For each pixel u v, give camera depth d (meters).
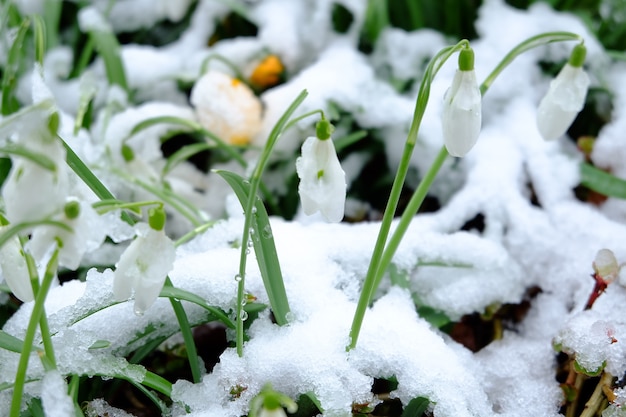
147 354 0.44
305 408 0.42
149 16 0.64
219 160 0.54
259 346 0.41
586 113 0.55
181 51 0.61
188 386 0.41
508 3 0.59
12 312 0.46
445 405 0.41
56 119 0.35
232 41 0.60
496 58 0.54
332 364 0.41
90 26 0.55
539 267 0.48
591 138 0.52
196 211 0.49
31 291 0.37
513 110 0.53
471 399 0.42
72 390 0.39
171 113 0.53
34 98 0.43
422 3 0.59
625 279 0.44
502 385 0.45
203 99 0.52
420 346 0.42
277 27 0.57
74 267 0.35
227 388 0.41
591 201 0.52
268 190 0.52
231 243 0.46
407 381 0.41
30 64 0.58
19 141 0.34
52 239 0.35
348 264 0.45
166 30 0.64
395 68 0.55
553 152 0.51
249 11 0.60
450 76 0.54
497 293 0.47
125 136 0.51
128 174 0.49
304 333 0.41
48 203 0.34
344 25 0.60
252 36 0.63
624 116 0.52
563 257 0.48
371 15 0.57
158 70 0.57
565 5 0.57
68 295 0.43
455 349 0.45
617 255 0.47
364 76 0.53
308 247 0.45
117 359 0.40
